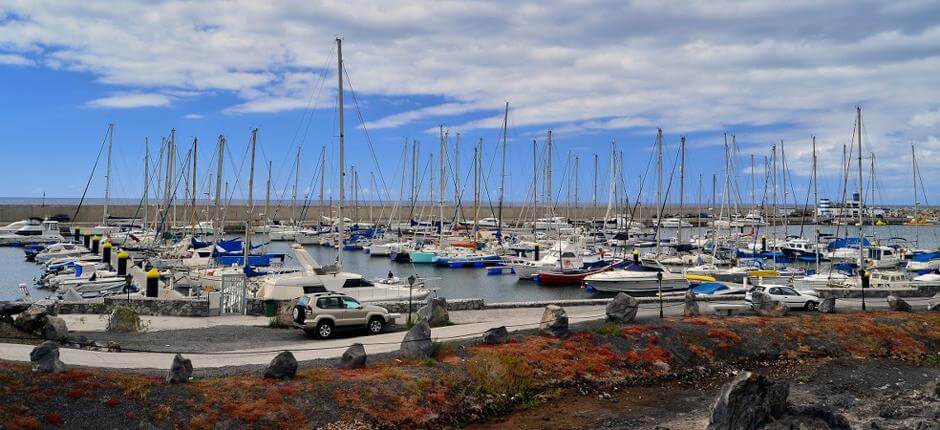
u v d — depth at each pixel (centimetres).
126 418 1584
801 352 2908
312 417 1758
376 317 2778
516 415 2059
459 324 3005
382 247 8706
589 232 9762
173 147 8144
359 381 1961
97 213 13275
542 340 2564
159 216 9888
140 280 5031
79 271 5609
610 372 2458
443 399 2002
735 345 2850
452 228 10238
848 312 3538
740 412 1798
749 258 7381
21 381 1605
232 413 1691
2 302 2459
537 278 6331
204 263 5978
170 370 1791
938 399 2336
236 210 15112
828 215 15088
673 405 2212
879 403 2292
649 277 5378
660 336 2766
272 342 2555
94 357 2100
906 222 15238
